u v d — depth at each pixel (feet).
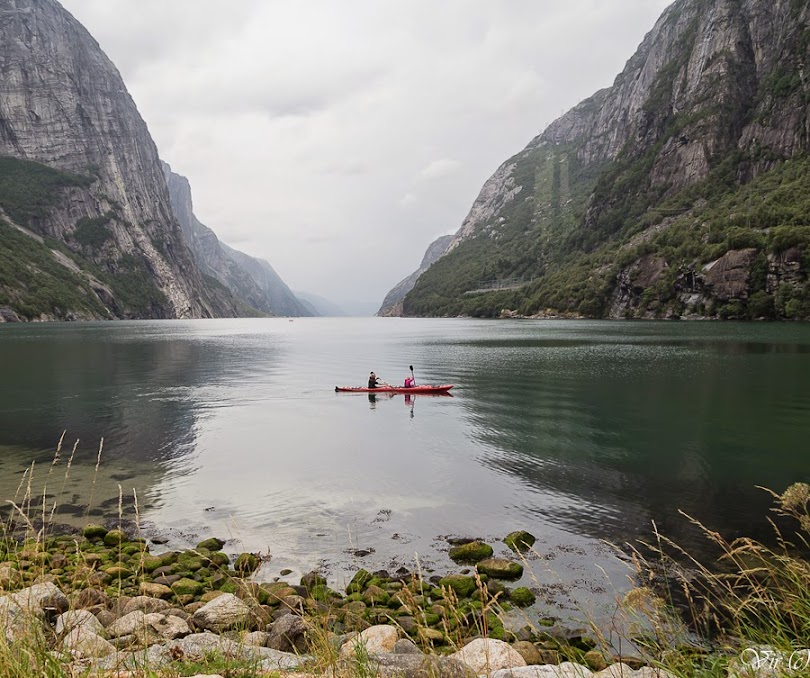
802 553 44.70
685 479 66.03
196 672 19.77
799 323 368.48
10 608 20.93
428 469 70.79
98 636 22.03
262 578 42.09
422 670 18.71
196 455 78.54
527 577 41.57
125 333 439.22
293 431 94.43
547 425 96.32
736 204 561.84
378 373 177.27
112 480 67.15
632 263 563.07
